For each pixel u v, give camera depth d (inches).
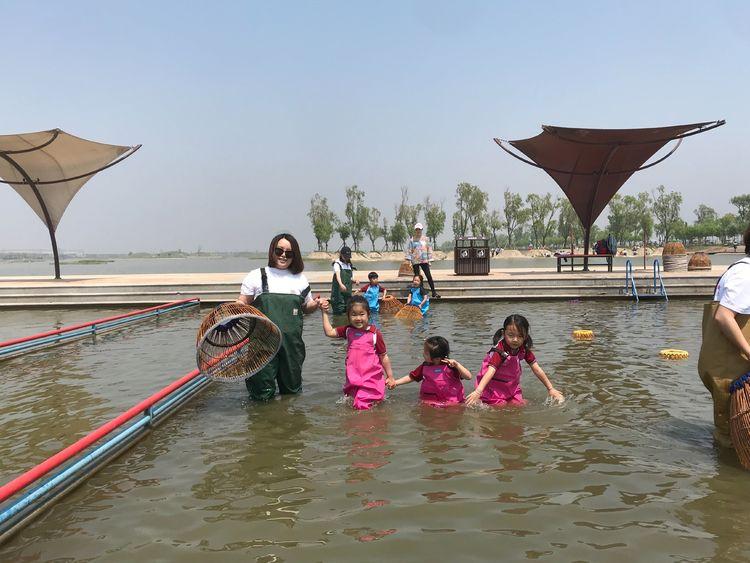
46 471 128.0
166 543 110.5
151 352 320.2
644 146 703.1
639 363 267.0
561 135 656.4
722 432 157.6
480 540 108.6
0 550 109.6
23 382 250.5
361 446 161.6
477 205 3095.5
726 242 4434.1
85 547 110.0
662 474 138.4
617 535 109.6
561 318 438.0
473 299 592.7
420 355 295.0
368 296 501.7
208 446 164.6
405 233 3216.0
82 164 725.9
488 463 147.1
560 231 3607.3
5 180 739.4
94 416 197.5
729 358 151.3
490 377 200.5
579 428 174.7
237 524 117.3
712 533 109.8
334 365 271.3
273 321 214.1
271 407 204.1
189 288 613.3
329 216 3540.8
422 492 130.3
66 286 604.4
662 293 571.5
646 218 3368.6
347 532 112.7
